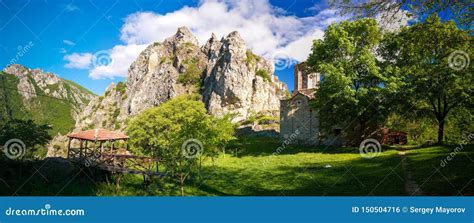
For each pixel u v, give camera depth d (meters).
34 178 19.70
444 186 17.44
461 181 17.66
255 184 24.94
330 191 20.17
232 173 30.41
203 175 28.20
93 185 21.53
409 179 20.73
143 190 21.86
